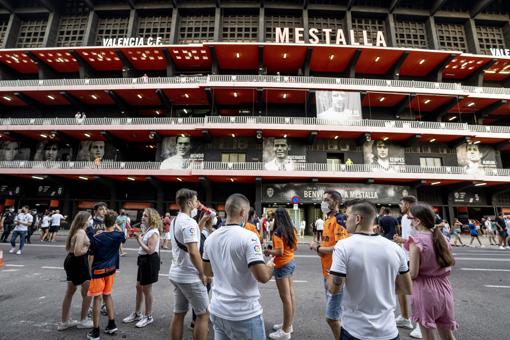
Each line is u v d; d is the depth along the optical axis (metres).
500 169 22.56
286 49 23.25
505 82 26.77
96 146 24.64
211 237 2.28
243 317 1.95
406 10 25.78
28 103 24.64
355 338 1.78
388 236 4.92
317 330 3.89
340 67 25.61
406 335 3.82
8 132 22.69
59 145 25.05
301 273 7.78
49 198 23.86
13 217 13.92
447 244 2.72
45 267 8.00
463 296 5.70
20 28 26.78
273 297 5.52
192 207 3.31
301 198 22.05
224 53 23.84
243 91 23.17
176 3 25.39
